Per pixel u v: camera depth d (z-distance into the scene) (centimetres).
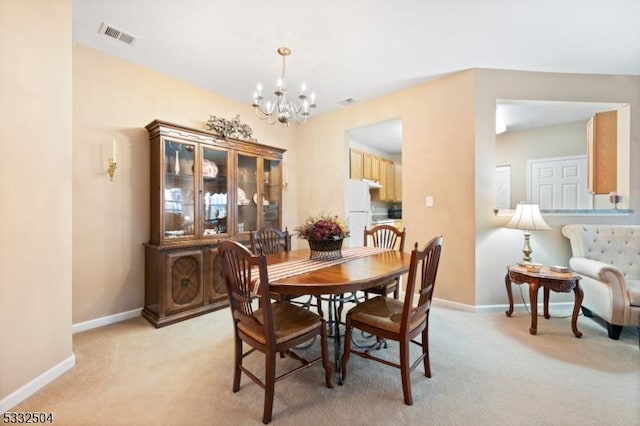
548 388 166
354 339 234
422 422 139
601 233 277
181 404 152
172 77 303
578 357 200
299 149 448
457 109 299
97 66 253
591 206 428
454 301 302
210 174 309
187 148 287
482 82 289
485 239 292
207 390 164
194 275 278
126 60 270
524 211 267
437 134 312
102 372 182
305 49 252
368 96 355
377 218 619
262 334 146
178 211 286
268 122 410
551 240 300
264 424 138
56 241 178
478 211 291
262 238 265
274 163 380
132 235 276
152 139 277
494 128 291
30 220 162
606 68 287
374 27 221
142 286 282
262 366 191
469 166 292
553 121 439
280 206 381
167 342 224
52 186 176
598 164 317
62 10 183
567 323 259
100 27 221
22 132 158
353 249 268
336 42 241
